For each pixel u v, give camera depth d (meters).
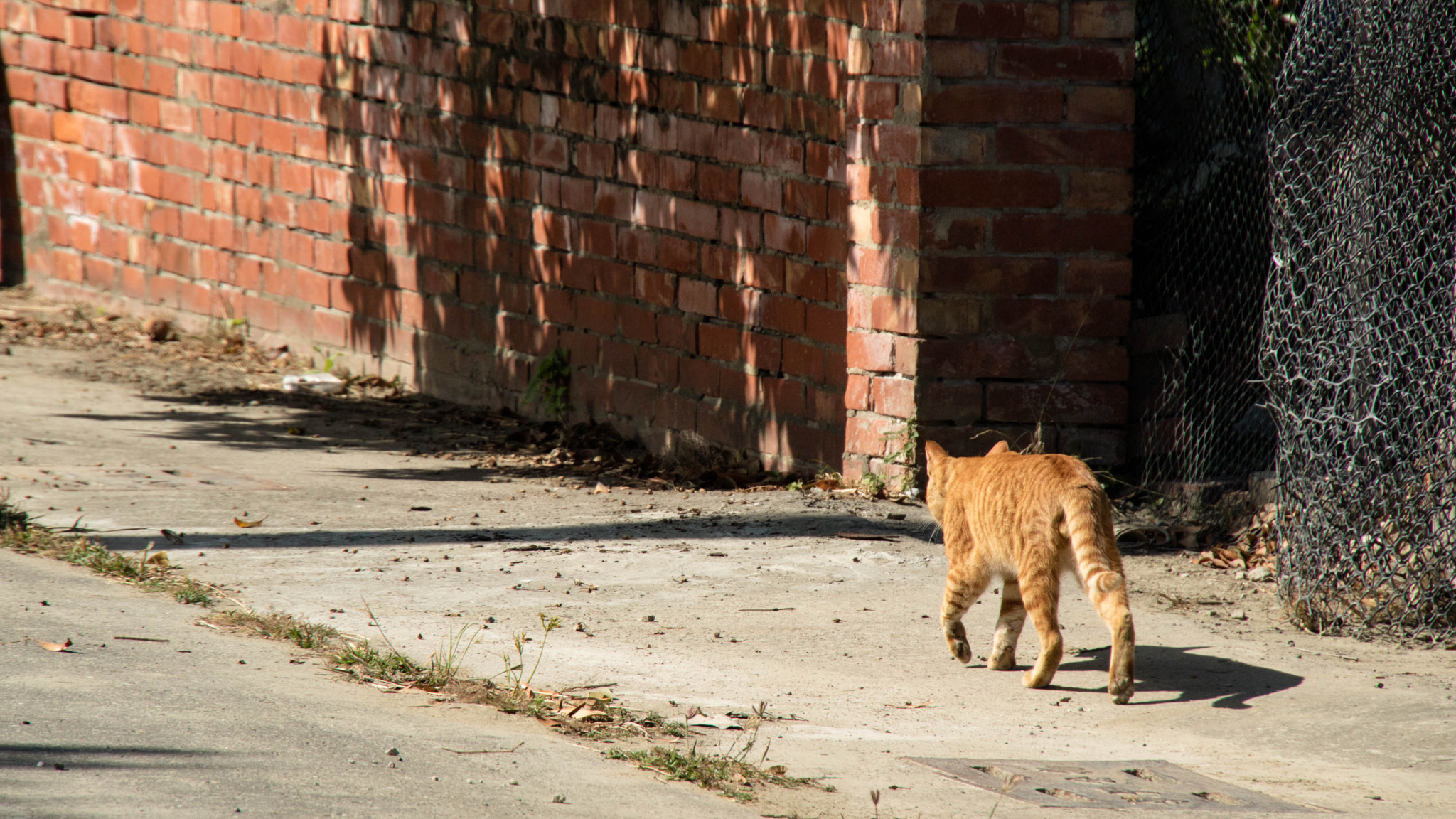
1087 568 13.91
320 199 32.84
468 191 29.66
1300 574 16.72
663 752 11.83
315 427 28.08
